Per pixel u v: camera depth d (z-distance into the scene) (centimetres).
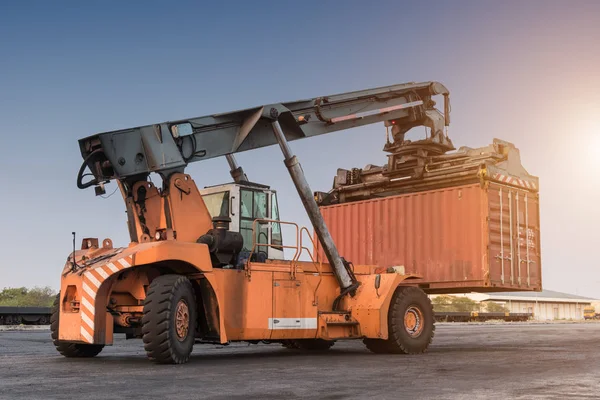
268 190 1073
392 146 1337
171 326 787
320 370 747
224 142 938
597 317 7450
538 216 1327
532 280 1292
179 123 886
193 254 829
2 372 697
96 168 861
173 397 520
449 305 5419
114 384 598
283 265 959
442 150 1339
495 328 2656
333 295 1049
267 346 1302
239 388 579
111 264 798
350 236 1420
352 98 1155
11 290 2988
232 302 884
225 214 1020
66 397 515
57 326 886
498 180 1230
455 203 1255
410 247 1314
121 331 875
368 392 560
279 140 960
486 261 1195
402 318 1039
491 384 621
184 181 893
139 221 877
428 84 1298
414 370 755
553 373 725
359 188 1421
